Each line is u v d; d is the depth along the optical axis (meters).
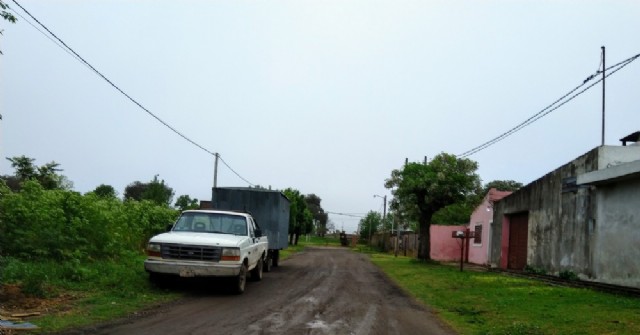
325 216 136.38
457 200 28.23
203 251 11.67
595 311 10.08
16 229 12.30
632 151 15.00
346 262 29.45
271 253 20.52
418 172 28.77
